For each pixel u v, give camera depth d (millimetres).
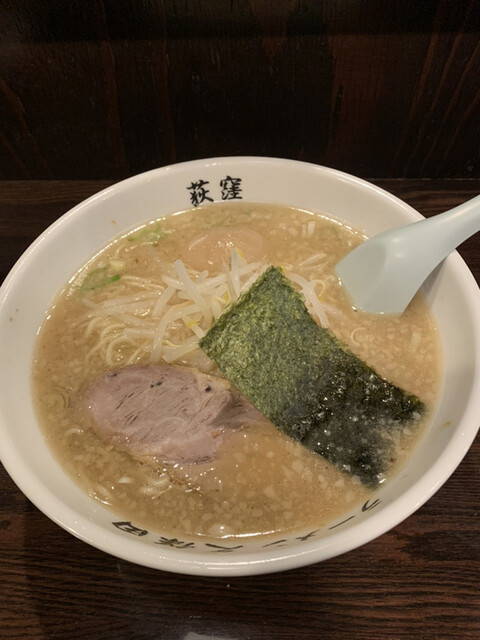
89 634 217
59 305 292
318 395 248
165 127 359
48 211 365
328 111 348
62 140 361
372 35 300
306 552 184
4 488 254
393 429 241
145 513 228
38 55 309
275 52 313
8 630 219
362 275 282
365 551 232
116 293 296
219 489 234
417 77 322
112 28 298
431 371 261
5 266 333
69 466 241
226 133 367
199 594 224
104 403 259
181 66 321
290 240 315
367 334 277
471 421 208
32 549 238
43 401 261
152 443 247
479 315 241
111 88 331
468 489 248
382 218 299
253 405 252
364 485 229
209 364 271
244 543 216
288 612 219
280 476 235
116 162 382
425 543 233
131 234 319
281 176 313
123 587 227
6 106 335
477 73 317
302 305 263
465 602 220
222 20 294
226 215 326
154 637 216
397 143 365
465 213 262
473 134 353
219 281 292
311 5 286
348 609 219
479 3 280
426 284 278
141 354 277
